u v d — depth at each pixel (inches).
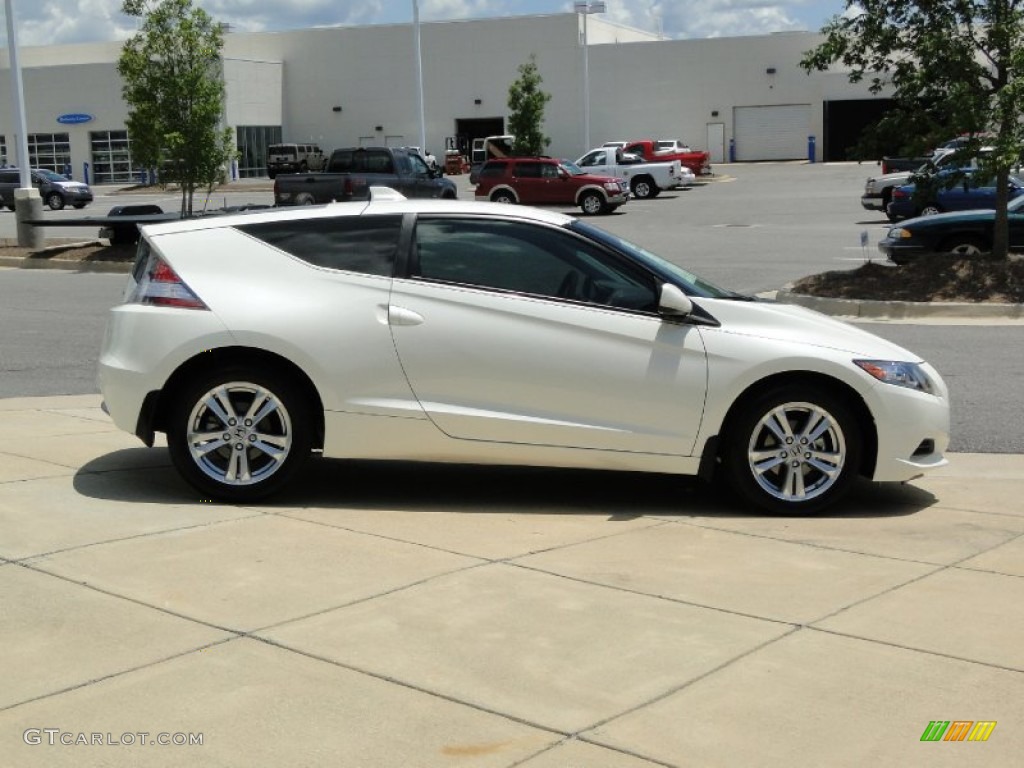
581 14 2682.1
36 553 225.9
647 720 161.0
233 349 260.1
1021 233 713.6
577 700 166.9
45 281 806.5
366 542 238.4
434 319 257.4
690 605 205.2
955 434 354.6
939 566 229.3
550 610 201.5
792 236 1118.4
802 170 2316.7
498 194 1555.1
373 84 2787.9
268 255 263.6
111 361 263.3
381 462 308.5
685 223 1317.7
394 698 166.6
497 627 193.3
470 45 2728.8
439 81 2755.9
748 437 261.0
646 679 174.1
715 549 238.8
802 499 263.4
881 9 647.1
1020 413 382.3
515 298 259.9
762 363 257.6
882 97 2576.3
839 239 1075.9
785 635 191.8
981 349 510.6
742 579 219.6
